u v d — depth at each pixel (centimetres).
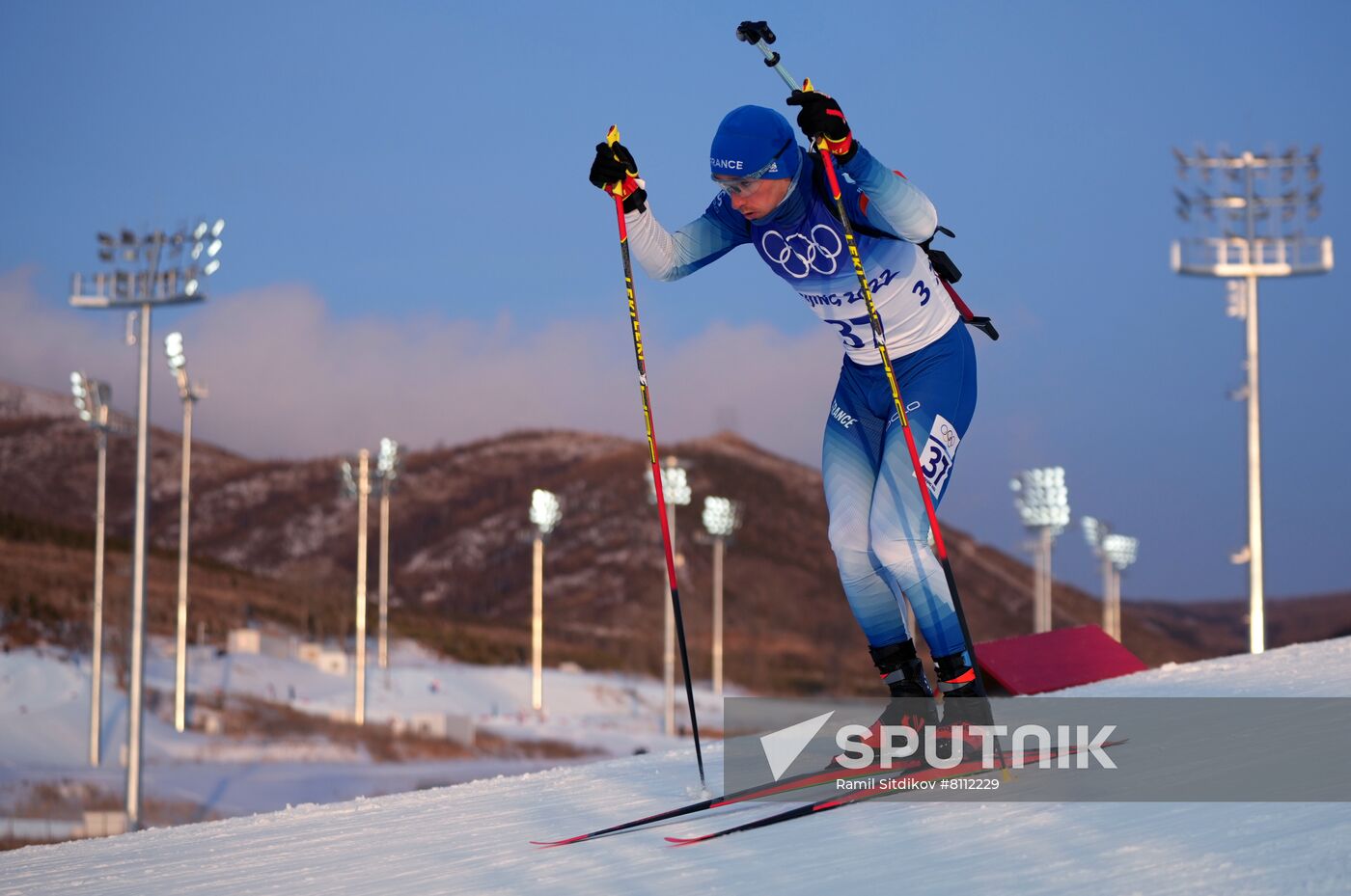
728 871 269
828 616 11456
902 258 388
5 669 4594
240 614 7100
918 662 386
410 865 313
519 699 5972
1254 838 245
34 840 2600
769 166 377
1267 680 552
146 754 3825
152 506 15900
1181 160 2719
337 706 5100
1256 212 2698
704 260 425
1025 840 266
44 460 16738
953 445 390
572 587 12206
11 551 7006
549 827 349
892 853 269
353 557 13962
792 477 15738
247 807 3097
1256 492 2711
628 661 7850
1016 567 14912
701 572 12169
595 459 15425
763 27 384
